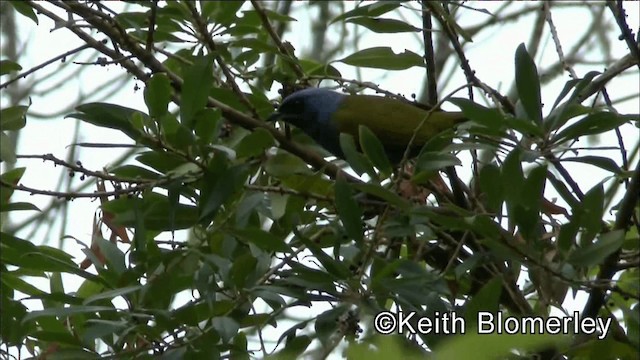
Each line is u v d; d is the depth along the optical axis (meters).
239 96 10.72
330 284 8.56
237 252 9.53
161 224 9.53
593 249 8.27
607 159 8.97
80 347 9.27
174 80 10.41
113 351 9.12
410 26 11.13
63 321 10.10
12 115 9.12
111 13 10.48
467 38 11.08
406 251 11.36
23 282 9.70
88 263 10.32
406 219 9.02
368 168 9.07
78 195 8.99
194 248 8.91
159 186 9.23
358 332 8.19
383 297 8.57
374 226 9.69
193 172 9.23
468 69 10.80
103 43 10.66
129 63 10.24
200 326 9.48
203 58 8.95
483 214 8.23
